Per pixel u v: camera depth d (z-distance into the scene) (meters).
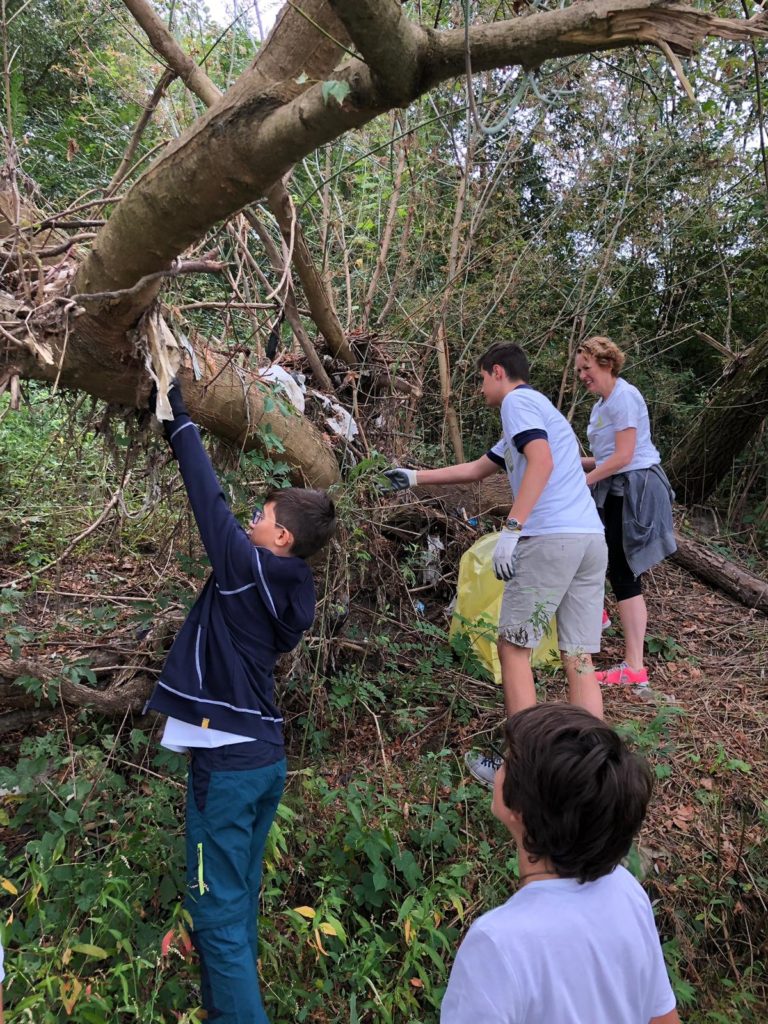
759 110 2.98
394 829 2.43
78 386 1.91
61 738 2.39
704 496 5.93
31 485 3.65
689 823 2.69
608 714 3.27
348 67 1.20
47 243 2.09
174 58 1.99
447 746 2.96
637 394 3.53
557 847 1.12
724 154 5.25
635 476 3.46
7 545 3.53
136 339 1.75
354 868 2.32
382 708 3.14
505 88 2.88
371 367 3.36
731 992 2.20
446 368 4.58
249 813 1.80
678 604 4.49
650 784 1.18
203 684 1.79
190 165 1.38
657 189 5.29
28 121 4.06
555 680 3.46
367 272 4.48
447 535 3.92
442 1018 1.10
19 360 1.72
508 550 2.63
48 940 1.91
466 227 4.72
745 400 5.34
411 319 4.00
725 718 3.33
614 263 5.43
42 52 4.49
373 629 3.45
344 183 4.64
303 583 1.91
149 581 3.30
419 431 4.52
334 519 1.95
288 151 1.31
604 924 1.12
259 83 1.34
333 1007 2.01
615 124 4.76
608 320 5.55
